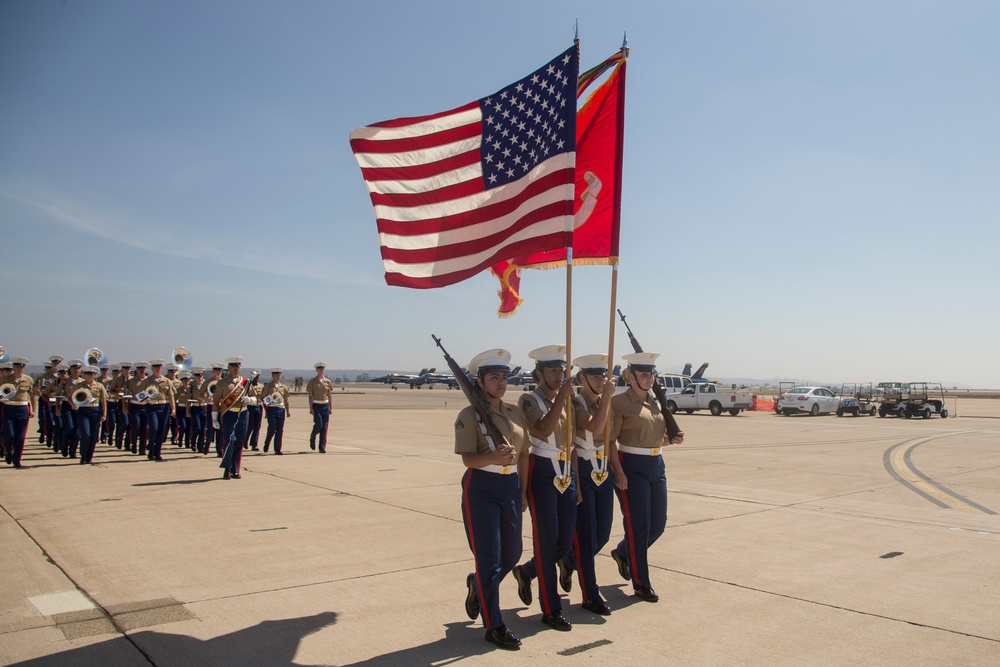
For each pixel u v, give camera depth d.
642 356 5.43
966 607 5.15
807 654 4.26
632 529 5.39
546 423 4.75
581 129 6.09
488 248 5.66
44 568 5.97
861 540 7.29
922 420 31.70
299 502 9.14
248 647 4.32
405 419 27.80
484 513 4.55
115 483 10.74
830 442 19.59
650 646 4.40
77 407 13.26
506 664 4.12
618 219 5.86
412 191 6.01
